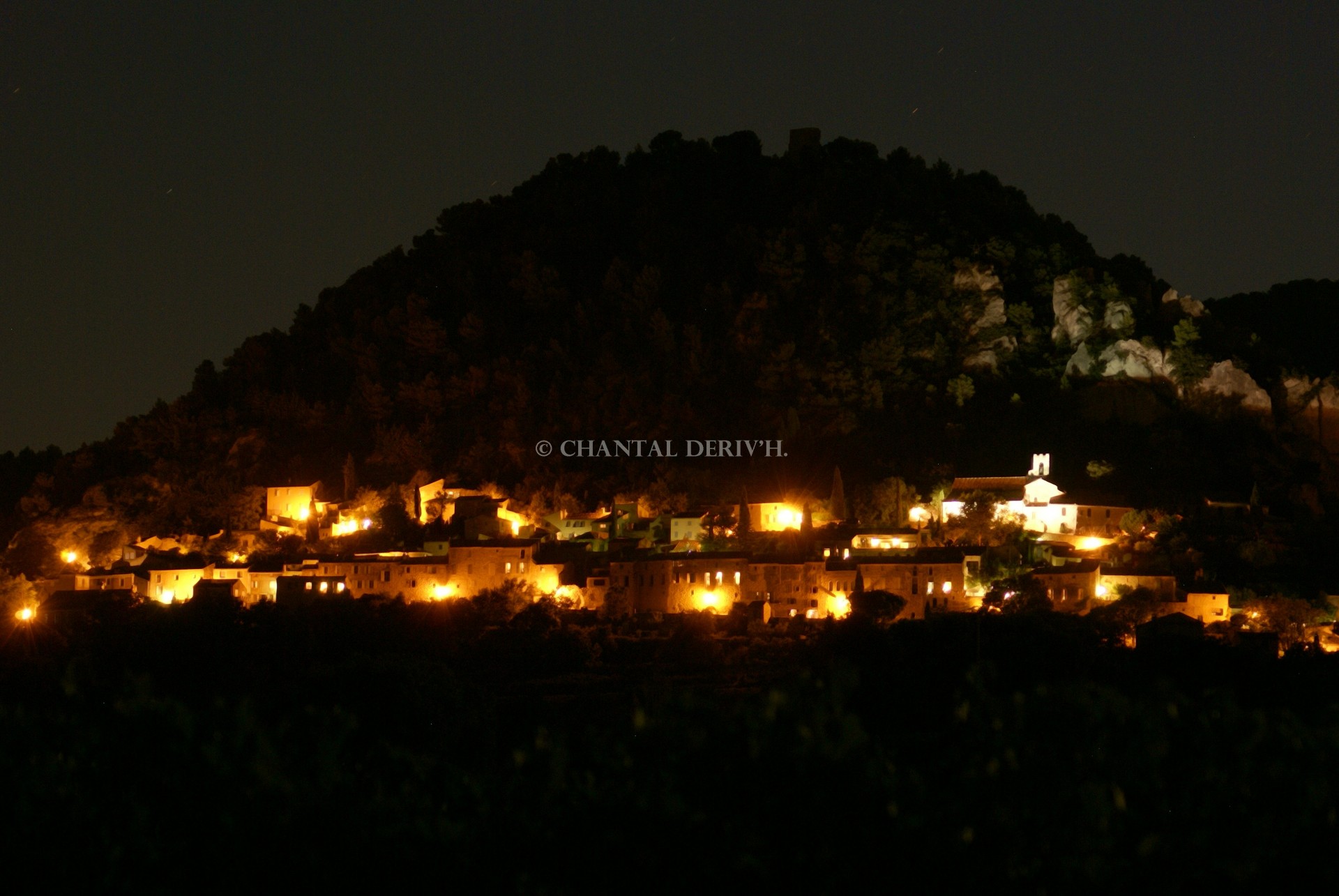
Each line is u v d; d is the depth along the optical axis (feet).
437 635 568.41
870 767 124.36
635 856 125.80
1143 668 481.05
